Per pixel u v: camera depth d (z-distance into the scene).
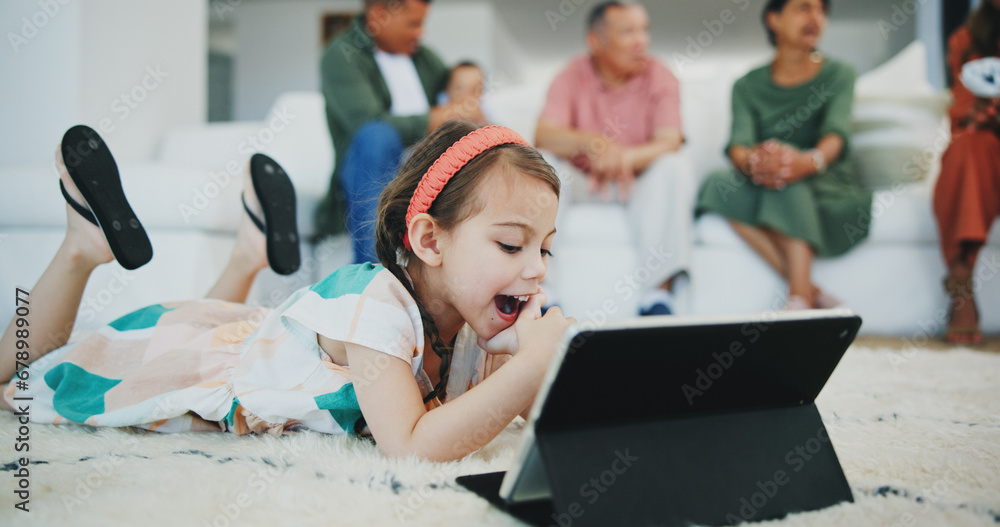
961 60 2.23
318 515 0.58
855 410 1.06
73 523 0.55
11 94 2.37
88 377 0.99
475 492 0.63
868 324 2.35
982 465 0.75
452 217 0.79
